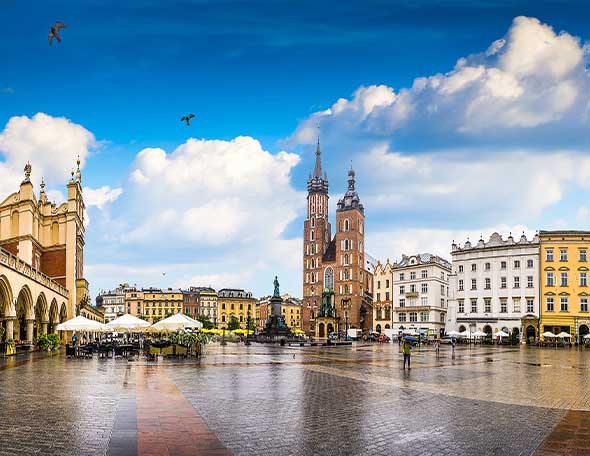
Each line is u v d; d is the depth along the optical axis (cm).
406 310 13300
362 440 1420
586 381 2967
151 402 1994
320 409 1888
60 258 7819
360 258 18300
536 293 10500
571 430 1578
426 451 1315
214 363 3997
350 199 18362
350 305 17750
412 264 13325
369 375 3177
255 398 2138
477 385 2706
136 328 4753
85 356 4581
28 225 7006
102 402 1973
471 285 11325
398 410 1884
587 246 10300
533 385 2736
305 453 1287
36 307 6059
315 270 18975
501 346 9062
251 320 19688
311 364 4016
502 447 1363
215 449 1312
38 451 1262
